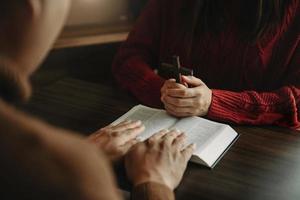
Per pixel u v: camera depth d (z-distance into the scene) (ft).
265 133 3.55
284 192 2.74
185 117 3.62
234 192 2.72
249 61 4.40
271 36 4.30
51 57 6.40
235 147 3.26
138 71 4.43
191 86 3.81
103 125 3.56
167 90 3.66
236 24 4.33
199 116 3.74
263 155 3.17
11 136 1.11
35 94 4.06
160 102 4.01
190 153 2.94
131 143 2.99
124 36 6.52
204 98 3.71
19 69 1.24
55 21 1.36
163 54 4.76
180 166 2.77
